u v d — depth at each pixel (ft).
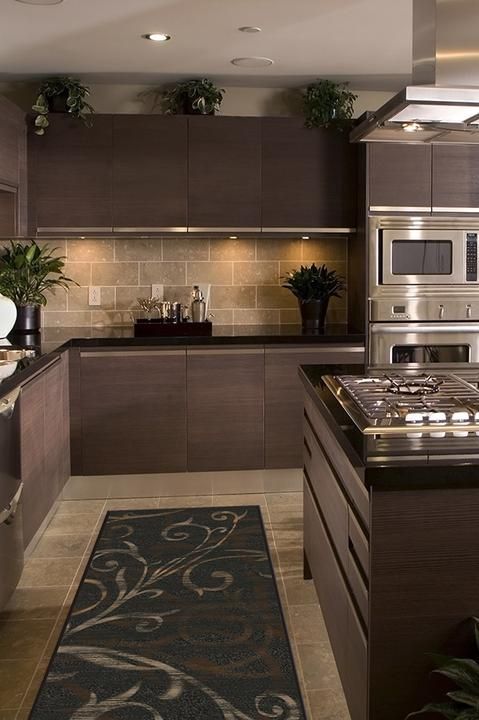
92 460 15.10
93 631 9.70
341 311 17.39
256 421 15.33
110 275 16.99
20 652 9.27
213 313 17.25
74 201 15.55
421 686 6.43
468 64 8.80
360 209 15.71
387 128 9.50
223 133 15.67
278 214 15.90
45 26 12.36
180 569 11.59
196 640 9.46
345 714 7.95
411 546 6.29
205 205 15.76
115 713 7.95
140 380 15.02
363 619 6.65
